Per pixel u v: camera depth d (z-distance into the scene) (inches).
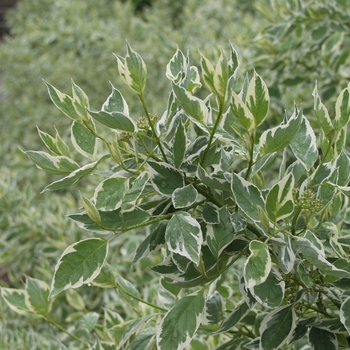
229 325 35.5
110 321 48.3
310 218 34.3
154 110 103.9
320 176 35.4
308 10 65.5
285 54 68.1
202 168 32.2
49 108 135.5
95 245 32.5
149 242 34.4
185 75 33.3
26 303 44.9
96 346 42.1
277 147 32.2
